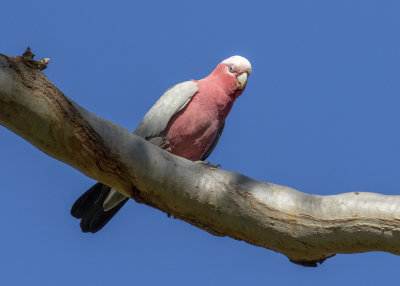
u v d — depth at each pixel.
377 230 7.81
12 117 7.23
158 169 8.16
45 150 7.75
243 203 8.30
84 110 7.75
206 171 8.45
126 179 8.20
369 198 7.99
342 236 8.05
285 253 8.71
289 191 8.41
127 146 7.99
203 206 8.39
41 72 7.32
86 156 7.85
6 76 6.95
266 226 8.33
